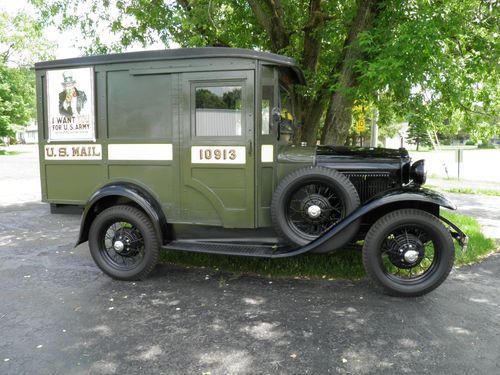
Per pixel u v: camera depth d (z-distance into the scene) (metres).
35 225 7.74
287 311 3.84
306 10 8.77
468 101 7.59
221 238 4.65
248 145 4.32
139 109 4.57
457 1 6.32
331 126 7.26
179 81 4.43
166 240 4.60
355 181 4.53
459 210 9.12
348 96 6.71
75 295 4.27
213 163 4.42
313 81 7.42
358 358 3.03
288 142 5.06
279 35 7.85
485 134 8.26
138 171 4.64
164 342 3.28
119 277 4.64
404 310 3.84
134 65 4.52
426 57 5.68
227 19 8.61
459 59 6.95
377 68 5.59
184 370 2.89
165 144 4.54
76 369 2.90
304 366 2.93
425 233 4.11
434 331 3.43
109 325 3.58
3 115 34.81
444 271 4.03
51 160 4.89
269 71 4.40
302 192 4.44
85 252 5.91
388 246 4.19
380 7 6.56
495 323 3.57
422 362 2.96
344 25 7.46
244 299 4.12
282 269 4.83
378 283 4.11
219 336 3.37
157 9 7.83
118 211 4.55
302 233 4.31
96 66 4.63
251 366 2.93
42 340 3.31
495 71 7.06
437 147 19.98
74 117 4.75
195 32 7.85
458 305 3.95
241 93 4.30
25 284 4.60
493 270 5.00
